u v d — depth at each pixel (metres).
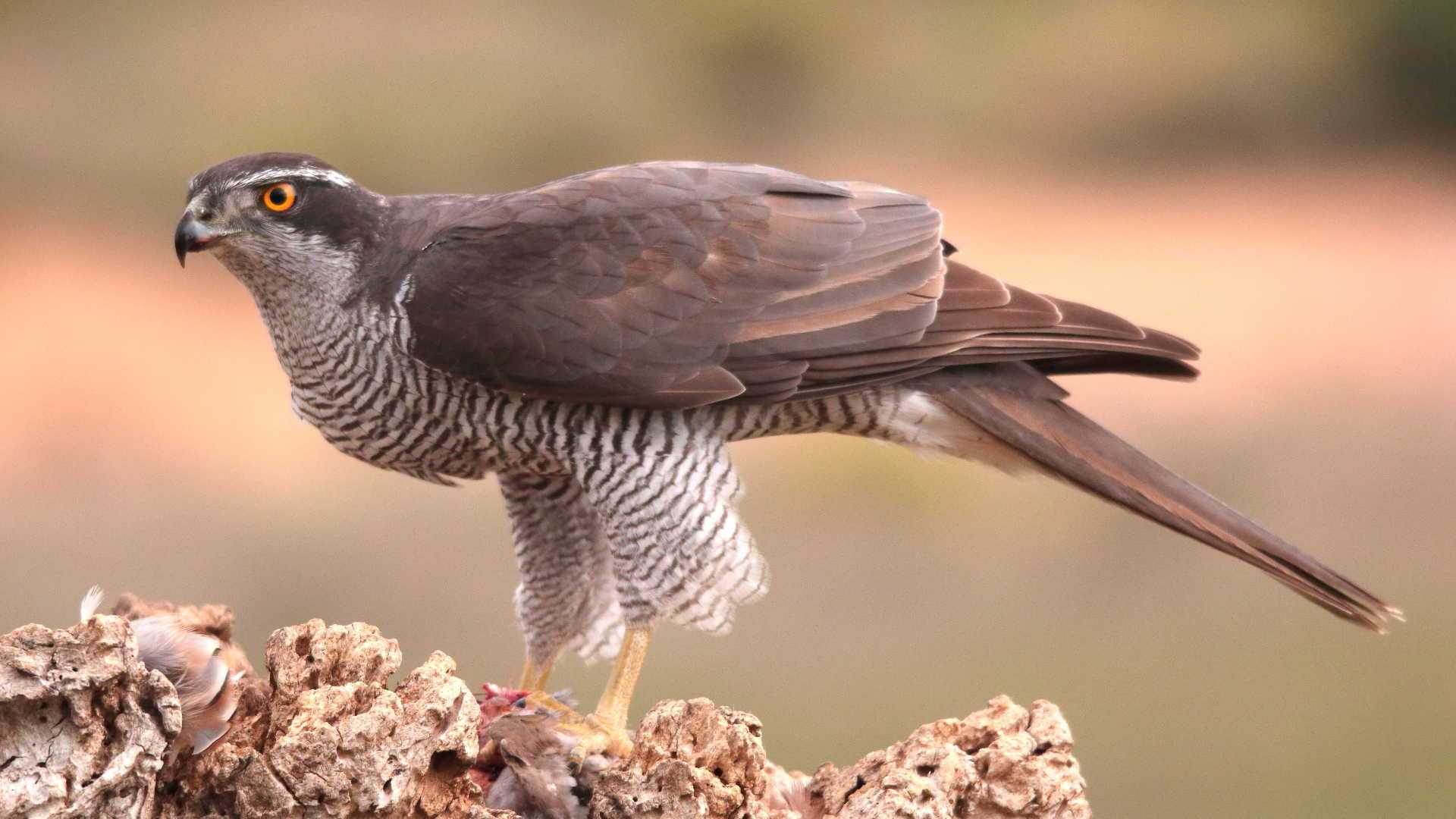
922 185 31.52
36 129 25.61
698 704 5.31
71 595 13.93
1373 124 34.75
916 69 32.59
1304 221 31.52
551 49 27.72
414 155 25.47
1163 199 32.25
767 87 30.83
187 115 25.50
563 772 5.84
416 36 26.72
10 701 4.46
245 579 14.24
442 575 14.23
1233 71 33.84
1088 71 33.44
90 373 22.00
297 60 26.12
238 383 22.22
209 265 25.34
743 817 5.19
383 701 4.84
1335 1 34.50
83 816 4.50
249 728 5.11
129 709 4.58
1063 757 5.79
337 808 4.78
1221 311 26.98
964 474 16.95
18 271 24.62
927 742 5.79
